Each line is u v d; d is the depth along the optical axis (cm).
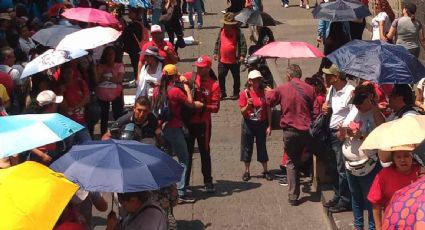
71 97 1172
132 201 655
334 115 995
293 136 1070
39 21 1562
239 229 1030
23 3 1838
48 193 535
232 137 1437
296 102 1068
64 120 753
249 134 1189
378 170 873
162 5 2130
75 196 707
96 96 1333
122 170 641
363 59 875
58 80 1178
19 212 516
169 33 1950
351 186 910
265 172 1211
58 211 527
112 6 1906
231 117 1552
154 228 651
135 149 668
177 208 1098
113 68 1341
